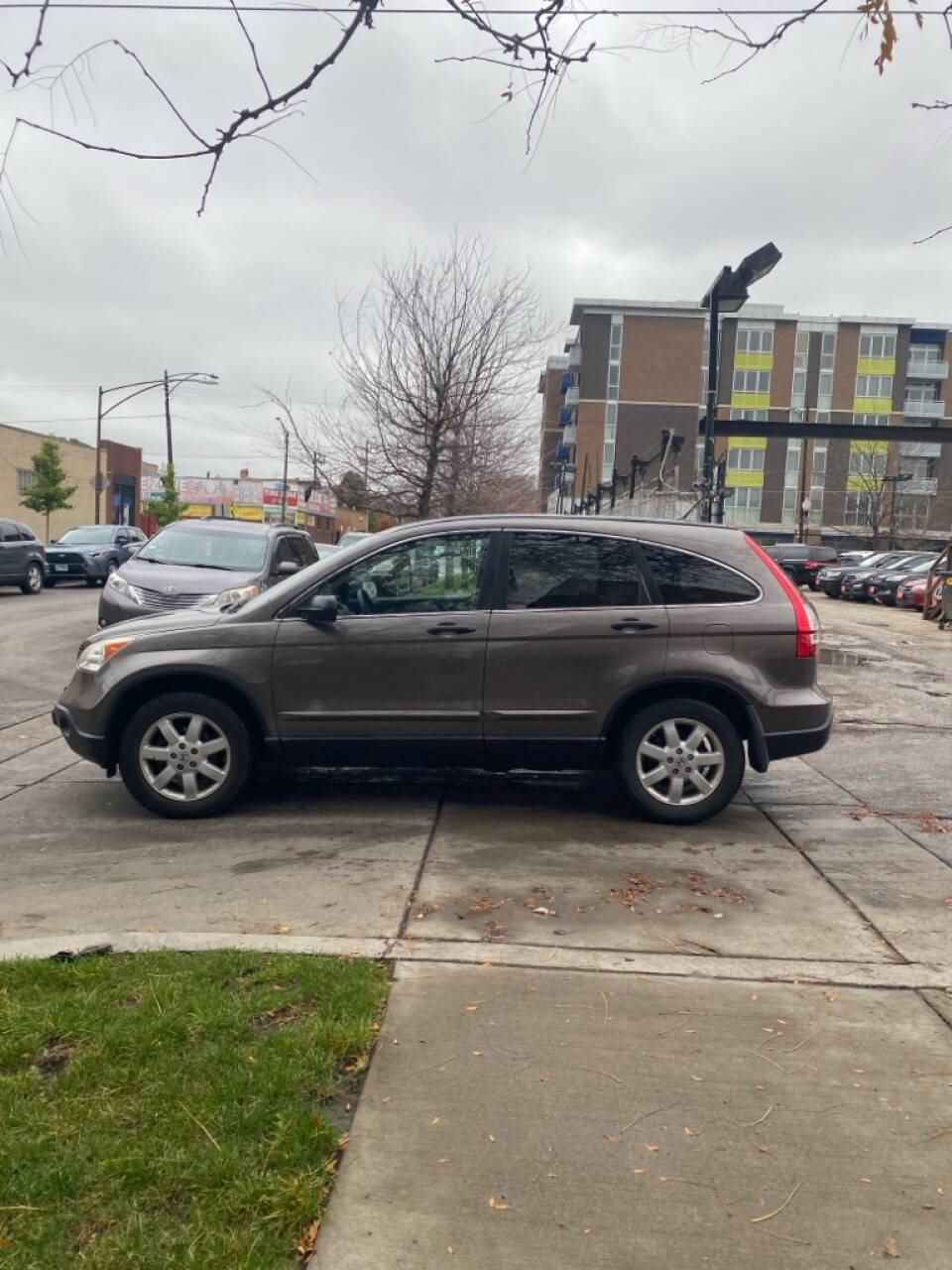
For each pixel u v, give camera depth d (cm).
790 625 598
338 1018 352
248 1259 242
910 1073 333
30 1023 346
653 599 604
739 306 1416
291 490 7319
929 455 7325
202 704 610
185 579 1192
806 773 768
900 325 7294
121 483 5803
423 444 1661
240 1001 363
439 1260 248
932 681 1257
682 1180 278
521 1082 322
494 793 685
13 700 1046
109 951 410
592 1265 248
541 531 614
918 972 406
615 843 574
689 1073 330
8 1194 261
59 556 2569
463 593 609
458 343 1639
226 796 617
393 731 605
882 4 294
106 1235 248
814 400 7325
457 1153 287
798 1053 343
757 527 7200
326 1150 283
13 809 654
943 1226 263
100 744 618
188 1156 276
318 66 299
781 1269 248
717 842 581
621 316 6944
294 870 523
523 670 598
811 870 536
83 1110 296
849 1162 287
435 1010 367
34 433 4744
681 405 6962
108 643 623
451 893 488
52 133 300
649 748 603
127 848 567
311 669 604
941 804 681
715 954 421
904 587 2716
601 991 384
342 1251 250
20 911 472
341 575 616
